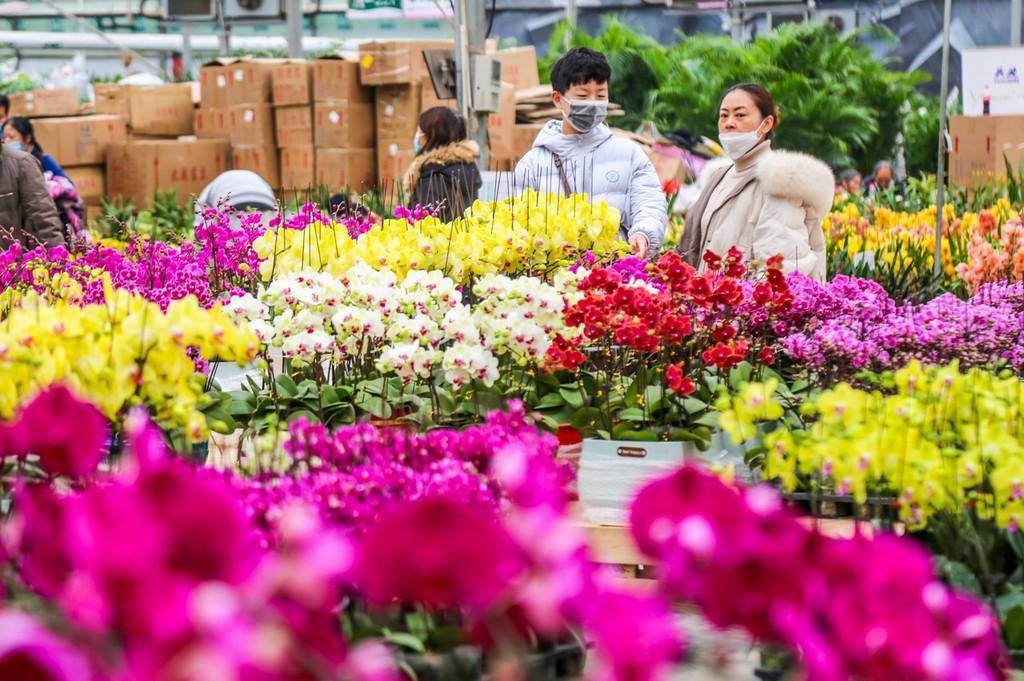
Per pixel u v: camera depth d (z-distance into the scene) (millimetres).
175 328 3611
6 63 34344
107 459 3752
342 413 4770
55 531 2389
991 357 4922
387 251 5723
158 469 2164
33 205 8070
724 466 4117
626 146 6828
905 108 23938
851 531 3727
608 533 3949
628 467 4059
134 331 3596
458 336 4465
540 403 4766
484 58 10594
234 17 20594
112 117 15242
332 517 2949
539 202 6223
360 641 2725
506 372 4930
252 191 9695
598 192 6781
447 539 2125
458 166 7324
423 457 3285
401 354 4488
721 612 2236
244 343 3688
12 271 5945
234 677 1821
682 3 22453
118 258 6379
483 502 3055
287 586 2096
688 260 6207
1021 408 3807
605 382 4719
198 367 4660
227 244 6461
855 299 5332
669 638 2074
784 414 4531
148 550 2031
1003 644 2961
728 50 23281
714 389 4738
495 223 6047
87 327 3641
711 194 6156
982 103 16156
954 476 3393
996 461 3426
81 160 14992
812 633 2189
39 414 2812
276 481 3021
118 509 2055
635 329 4254
